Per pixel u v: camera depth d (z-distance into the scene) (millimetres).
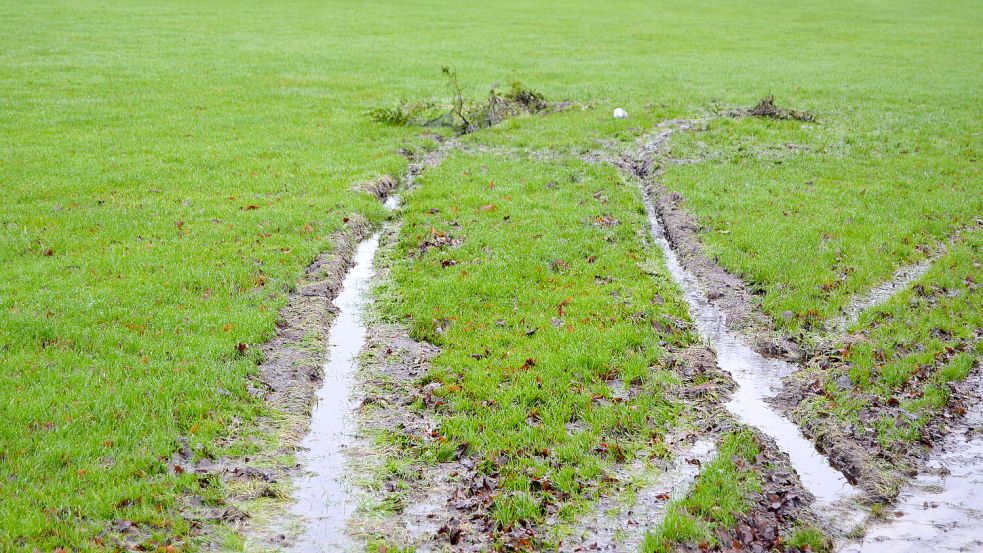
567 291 14078
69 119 25500
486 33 47750
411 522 8570
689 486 9172
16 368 10656
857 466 9586
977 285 14492
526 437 9828
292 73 34531
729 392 11281
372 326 12969
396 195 20156
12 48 37406
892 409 10586
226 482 9016
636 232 17438
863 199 19344
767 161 22656
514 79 34062
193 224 16594
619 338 12219
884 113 28516
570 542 8289
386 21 51438
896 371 11438
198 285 13688
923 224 17578
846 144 24516
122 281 13625
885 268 15242
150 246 15344
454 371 11406
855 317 13422
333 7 56938
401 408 10633
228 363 11203
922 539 8484
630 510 8773
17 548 7609
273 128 25406
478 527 8477
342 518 8609
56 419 9570
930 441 10039
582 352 11742
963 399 10984
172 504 8500
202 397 10344
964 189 20234
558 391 10859
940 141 24953
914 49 44438
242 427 9984
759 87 33188
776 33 50344
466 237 16625
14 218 16484
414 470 9398
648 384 11109
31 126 24547
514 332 12555
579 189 20062
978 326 12992
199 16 50562
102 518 8188
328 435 10070
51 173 19797
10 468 8734
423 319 12930
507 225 17281
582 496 8953
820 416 10570
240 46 40844
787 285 14547
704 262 15820
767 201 19094
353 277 15180
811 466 9734
